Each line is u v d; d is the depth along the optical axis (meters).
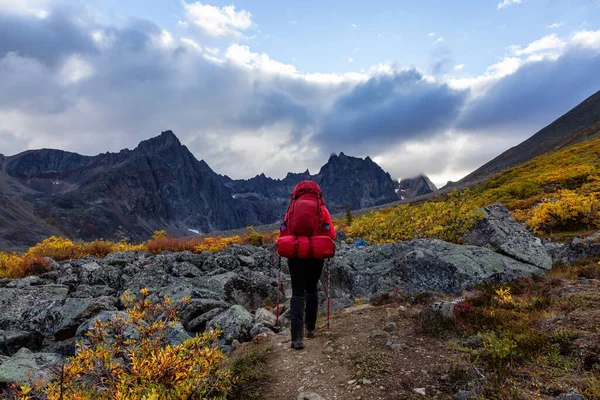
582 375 3.12
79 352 3.57
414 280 7.80
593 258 8.17
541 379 3.19
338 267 9.35
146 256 14.99
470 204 11.30
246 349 5.67
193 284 10.44
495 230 9.70
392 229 12.70
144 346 3.80
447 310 5.21
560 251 9.11
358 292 8.52
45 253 15.64
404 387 3.54
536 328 4.35
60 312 8.23
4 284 10.98
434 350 4.34
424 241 9.12
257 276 11.12
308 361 4.58
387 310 6.47
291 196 5.54
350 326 5.88
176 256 14.02
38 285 11.07
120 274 11.95
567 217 13.37
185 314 8.25
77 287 11.03
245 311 7.54
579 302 4.95
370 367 4.04
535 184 26.61
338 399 3.50
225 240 19.59
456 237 10.66
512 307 5.41
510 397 2.96
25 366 5.49
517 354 3.64
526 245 8.59
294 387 3.97
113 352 3.80
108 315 6.67
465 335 4.58
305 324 5.60
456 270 7.45
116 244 19.42
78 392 3.11
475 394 3.10
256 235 20.30
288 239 5.03
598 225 12.70
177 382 3.29
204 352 3.64
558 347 3.69
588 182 24.41
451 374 3.55
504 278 7.28
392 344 4.62
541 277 7.24
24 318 8.34
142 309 4.44
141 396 3.07
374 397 3.42
